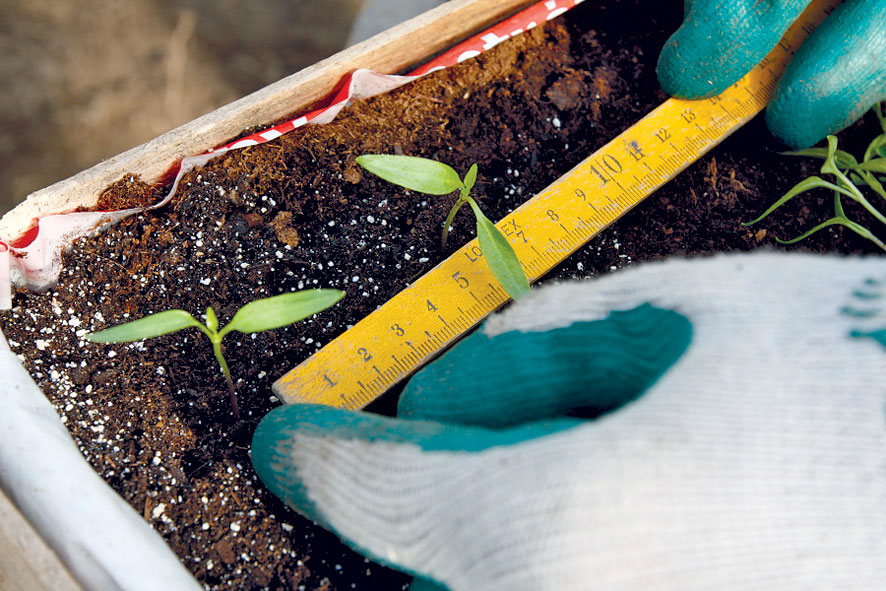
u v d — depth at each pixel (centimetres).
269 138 36
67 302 34
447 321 35
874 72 35
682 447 25
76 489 31
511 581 26
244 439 34
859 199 35
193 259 35
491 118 37
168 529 33
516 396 29
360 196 36
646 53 39
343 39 48
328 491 29
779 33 35
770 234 37
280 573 33
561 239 36
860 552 24
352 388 34
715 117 37
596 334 28
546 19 38
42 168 44
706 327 27
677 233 37
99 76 46
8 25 46
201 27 48
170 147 35
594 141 38
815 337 26
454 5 37
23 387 32
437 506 27
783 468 25
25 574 29
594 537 25
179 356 35
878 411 25
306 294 30
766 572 24
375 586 33
